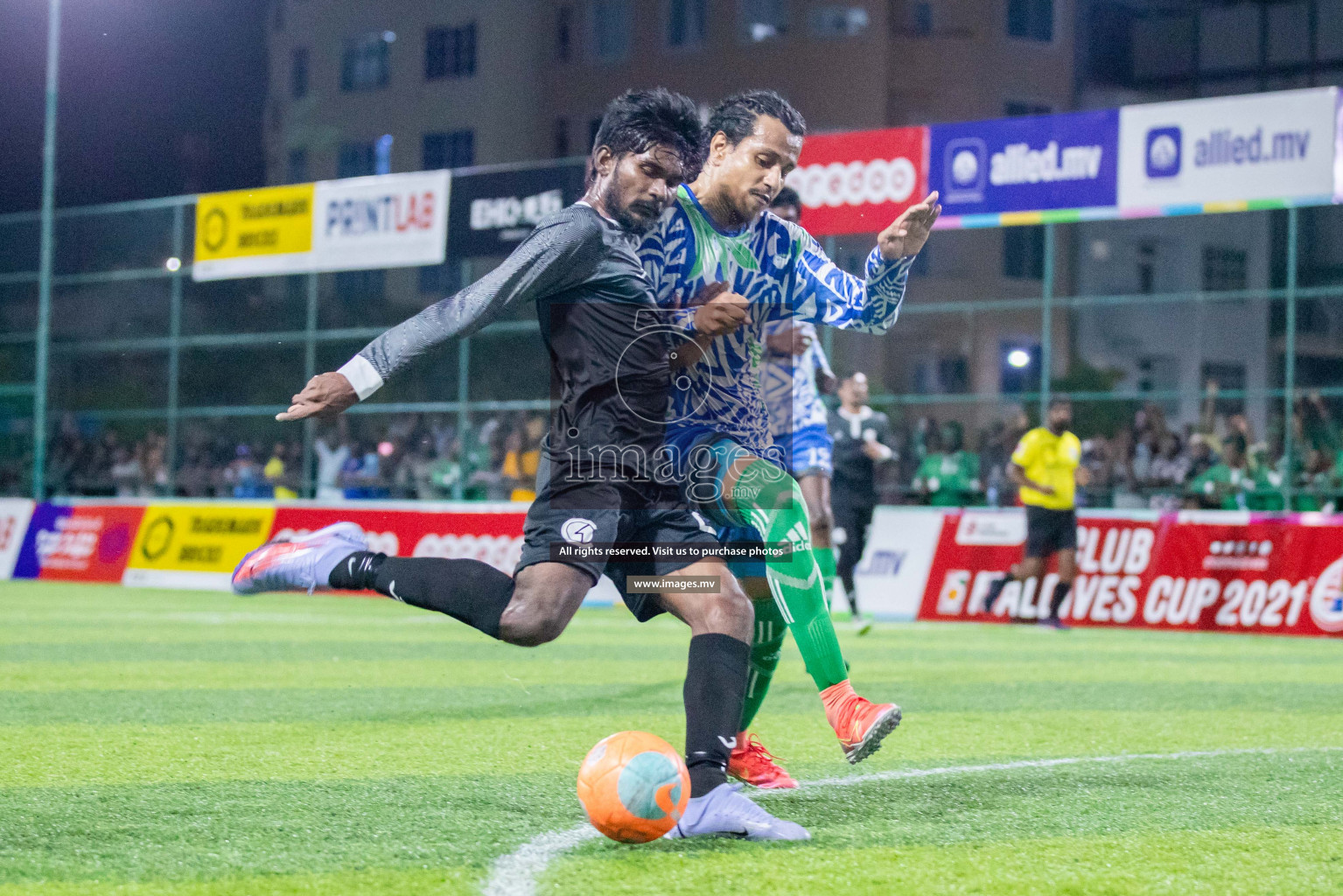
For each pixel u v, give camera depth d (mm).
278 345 17359
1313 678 7297
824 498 6105
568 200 12828
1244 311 25078
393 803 3482
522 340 16188
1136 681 7039
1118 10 28719
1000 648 9195
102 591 14430
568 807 3451
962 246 25344
